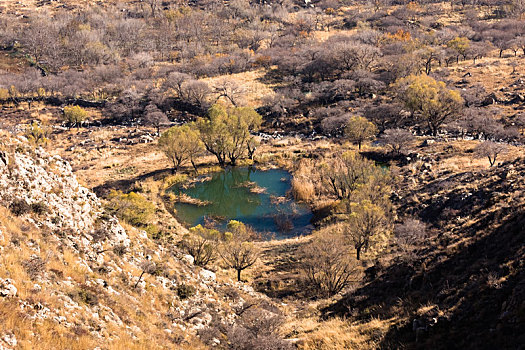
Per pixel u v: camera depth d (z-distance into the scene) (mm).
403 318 19984
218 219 51750
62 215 21016
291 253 40000
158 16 197125
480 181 40281
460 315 17766
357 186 49094
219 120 67562
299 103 97438
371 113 80062
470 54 111750
